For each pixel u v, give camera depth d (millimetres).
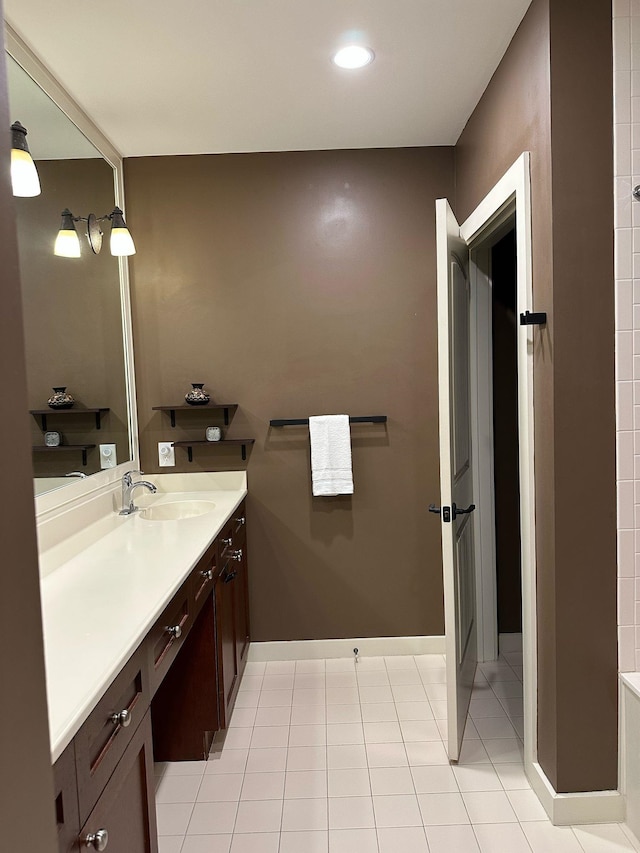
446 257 2344
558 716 2055
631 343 1972
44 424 2217
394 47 2256
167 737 2475
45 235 2301
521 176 2113
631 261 1950
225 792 2281
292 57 2291
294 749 2541
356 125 2928
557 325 1967
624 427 1990
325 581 3371
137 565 2004
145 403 3303
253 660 3398
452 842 2000
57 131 2430
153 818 1589
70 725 1060
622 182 1931
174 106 2664
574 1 1891
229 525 2830
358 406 3307
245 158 3236
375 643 3395
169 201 3242
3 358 684
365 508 3346
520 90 2158
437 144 3205
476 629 3283
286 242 3262
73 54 2221
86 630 1475
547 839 2002
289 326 3283
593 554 2020
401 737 2611
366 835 2043
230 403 3305
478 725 2684
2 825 660
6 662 677
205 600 2309
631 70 1905
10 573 690
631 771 2010
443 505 2387
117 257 3129
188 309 3275
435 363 3297
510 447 3412
